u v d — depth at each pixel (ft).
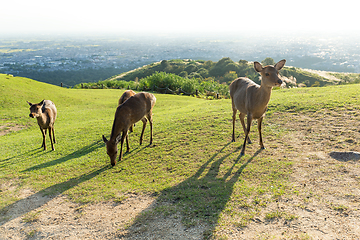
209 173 19.33
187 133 30.66
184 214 14.39
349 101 31.07
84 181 21.30
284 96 43.21
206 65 361.51
